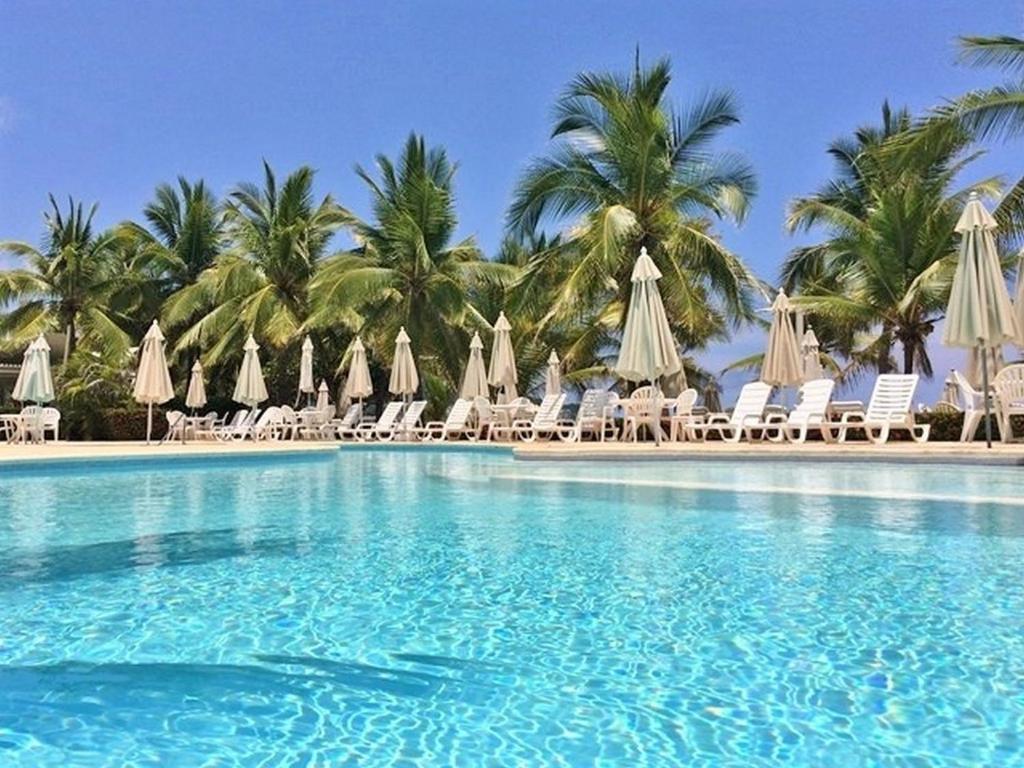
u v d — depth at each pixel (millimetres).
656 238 18984
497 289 27375
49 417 20438
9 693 2814
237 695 2795
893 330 21266
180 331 29312
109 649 3287
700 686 2840
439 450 17156
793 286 24828
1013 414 12383
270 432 21828
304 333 26719
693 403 15508
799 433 13852
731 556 5008
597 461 11867
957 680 2855
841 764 2240
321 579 4500
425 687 2859
